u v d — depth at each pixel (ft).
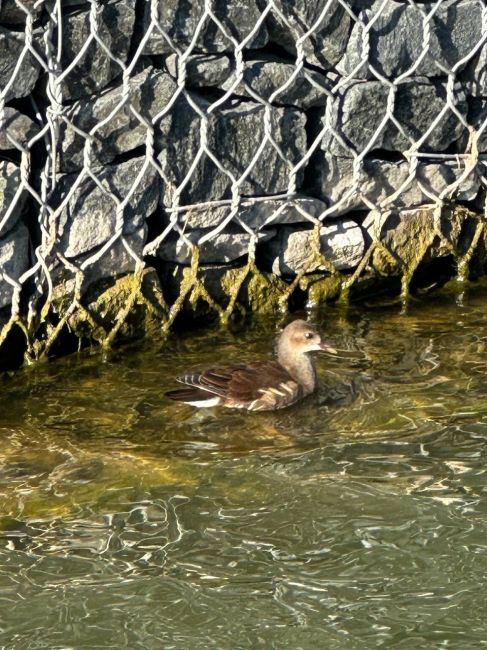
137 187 45.98
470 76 50.57
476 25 49.57
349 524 36.01
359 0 47.50
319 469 38.88
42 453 39.88
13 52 42.19
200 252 48.11
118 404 43.19
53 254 45.03
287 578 33.83
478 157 52.01
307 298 50.90
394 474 38.45
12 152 43.93
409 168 50.49
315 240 49.83
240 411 42.73
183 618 32.37
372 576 33.83
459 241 52.95
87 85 44.06
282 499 37.27
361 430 41.39
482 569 34.01
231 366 44.14
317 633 31.81
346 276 51.13
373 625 32.07
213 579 33.81
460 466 38.91
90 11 42.86
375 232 50.78
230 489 37.81
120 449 40.19
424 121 50.21
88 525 36.14
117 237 45.80
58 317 46.01
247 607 32.73
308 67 47.83
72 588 33.45
